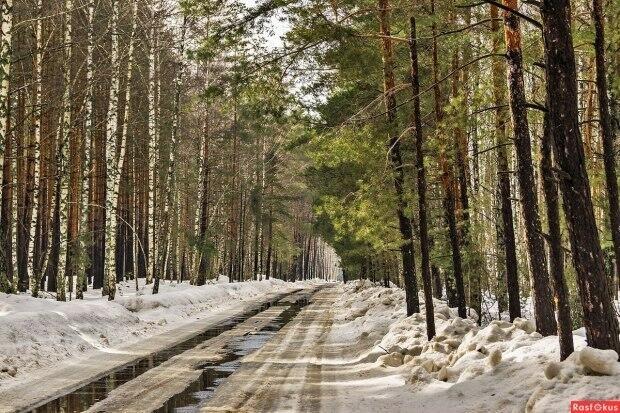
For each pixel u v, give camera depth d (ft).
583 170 22.91
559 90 23.08
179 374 36.94
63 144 67.72
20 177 82.48
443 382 30.35
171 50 101.04
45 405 28.19
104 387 32.65
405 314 59.88
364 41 41.93
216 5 36.88
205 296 101.14
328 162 46.24
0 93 55.83
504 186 45.68
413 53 41.86
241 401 29.12
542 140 30.17
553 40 23.22
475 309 58.90
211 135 132.87
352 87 53.31
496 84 40.52
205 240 118.32
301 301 113.50
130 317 63.82
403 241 45.21
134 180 115.55
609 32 35.53
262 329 65.21
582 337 29.94
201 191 120.06
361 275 156.87
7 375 34.50
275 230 200.03
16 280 63.57
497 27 41.83
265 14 36.88
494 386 26.30
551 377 22.50
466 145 50.96
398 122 44.42
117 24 76.43
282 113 41.50
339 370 39.22
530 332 33.86
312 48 39.58
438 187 64.54
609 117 36.45
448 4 41.24
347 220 44.91
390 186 44.50
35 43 69.05
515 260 45.52
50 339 44.16
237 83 38.75
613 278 48.98
